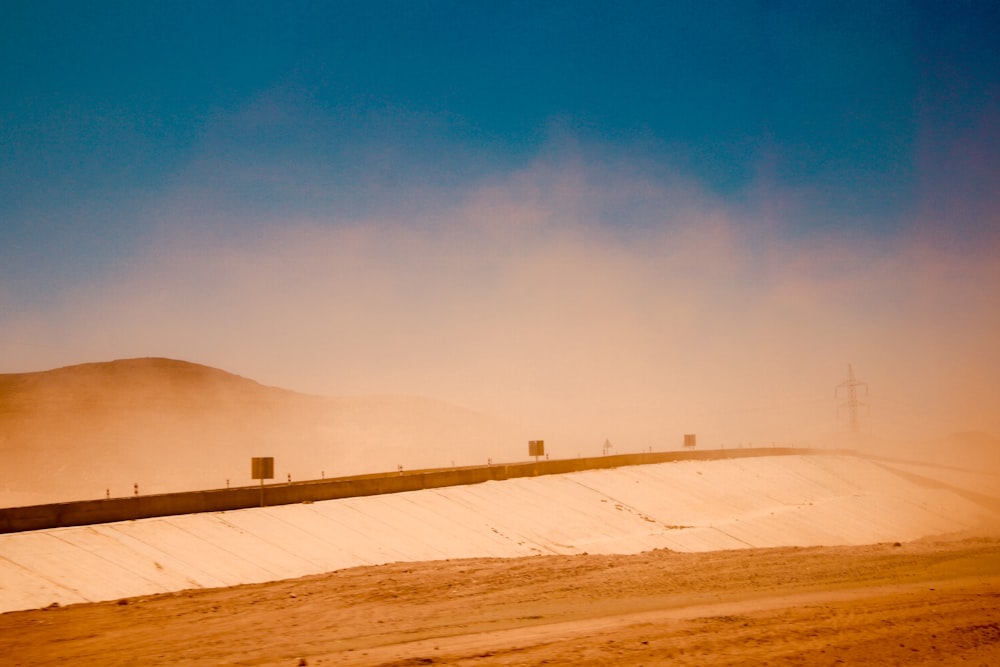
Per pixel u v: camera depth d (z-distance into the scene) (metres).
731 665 18.62
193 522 33.91
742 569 35.44
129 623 22.67
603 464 65.69
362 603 26.25
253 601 26.11
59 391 163.88
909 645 20.77
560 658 19.00
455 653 19.50
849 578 33.31
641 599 28.06
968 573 35.00
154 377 184.75
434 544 39.34
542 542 44.16
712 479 72.19
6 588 24.92
